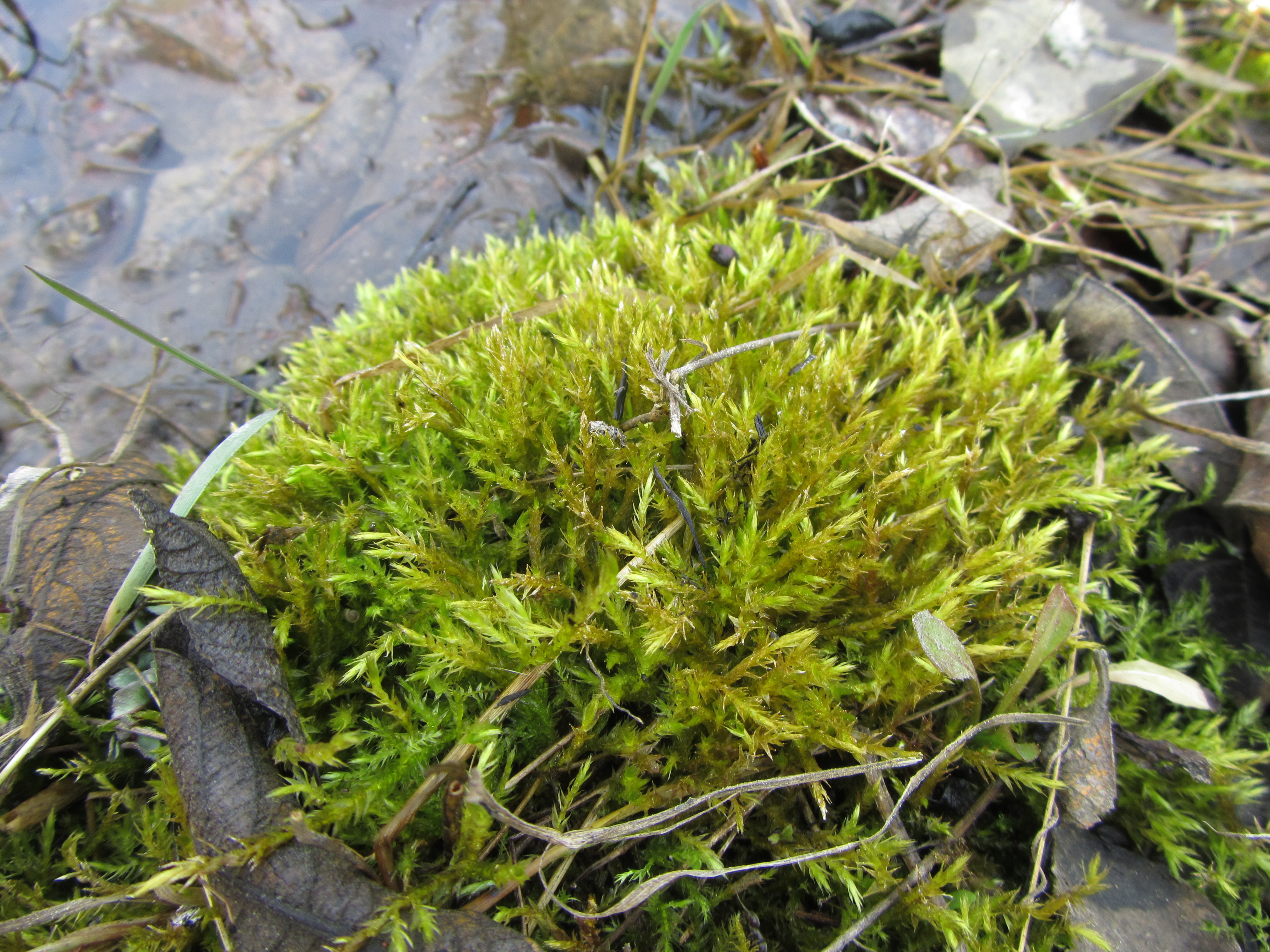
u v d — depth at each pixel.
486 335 0.17
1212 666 0.17
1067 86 0.22
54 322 0.21
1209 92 0.24
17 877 0.15
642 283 0.19
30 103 0.23
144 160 0.22
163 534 0.14
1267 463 0.17
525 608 0.14
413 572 0.15
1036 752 0.15
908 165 0.21
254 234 0.22
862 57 0.23
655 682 0.15
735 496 0.15
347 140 0.23
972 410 0.17
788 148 0.22
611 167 0.23
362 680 0.15
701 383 0.16
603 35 0.24
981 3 0.22
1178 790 0.16
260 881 0.13
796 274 0.18
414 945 0.13
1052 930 0.14
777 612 0.15
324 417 0.17
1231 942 0.15
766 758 0.15
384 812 0.14
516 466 0.16
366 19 0.24
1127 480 0.17
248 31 0.23
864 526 0.15
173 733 0.14
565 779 0.15
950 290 0.20
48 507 0.16
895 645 0.15
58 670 0.15
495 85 0.23
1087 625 0.17
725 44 0.24
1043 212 0.21
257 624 0.14
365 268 0.21
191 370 0.20
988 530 0.16
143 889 0.12
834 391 0.16
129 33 0.23
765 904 0.15
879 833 0.14
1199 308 0.20
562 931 0.14
